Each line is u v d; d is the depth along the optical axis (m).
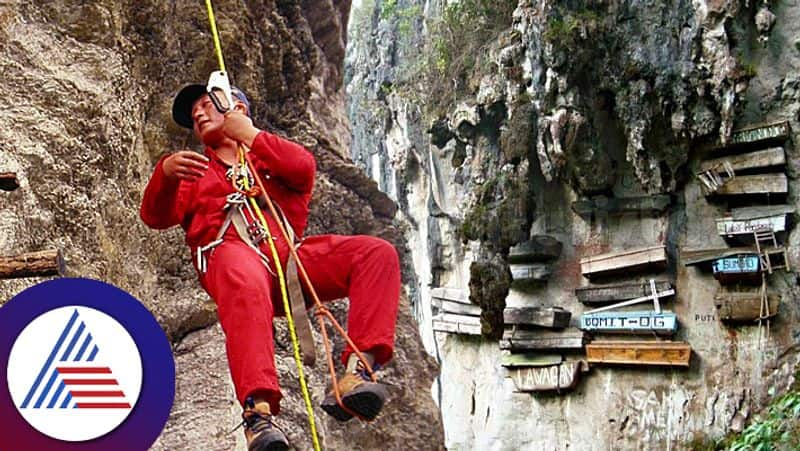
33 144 6.24
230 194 3.49
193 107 3.77
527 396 24.55
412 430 10.64
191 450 6.73
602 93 23.06
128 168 7.32
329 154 11.67
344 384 3.22
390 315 3.36
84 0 7.16
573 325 23.83
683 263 22.36
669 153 22.39
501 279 23.72
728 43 21.53
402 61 31.58
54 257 3.86
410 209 31.42
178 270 8.05
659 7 22.14
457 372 27.19
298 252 3.46
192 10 8.80
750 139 21.55
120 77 7.18
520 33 23.92
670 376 22.27
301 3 12.84
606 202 23.33
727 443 20.95
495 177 24.23
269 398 3.11
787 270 21.06
